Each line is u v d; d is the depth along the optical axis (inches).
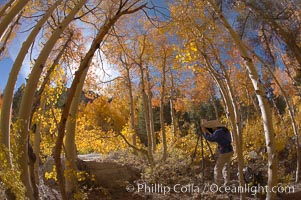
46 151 388.5
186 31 301.7
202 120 351.6
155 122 1150.3
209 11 314.8
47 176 271.9
